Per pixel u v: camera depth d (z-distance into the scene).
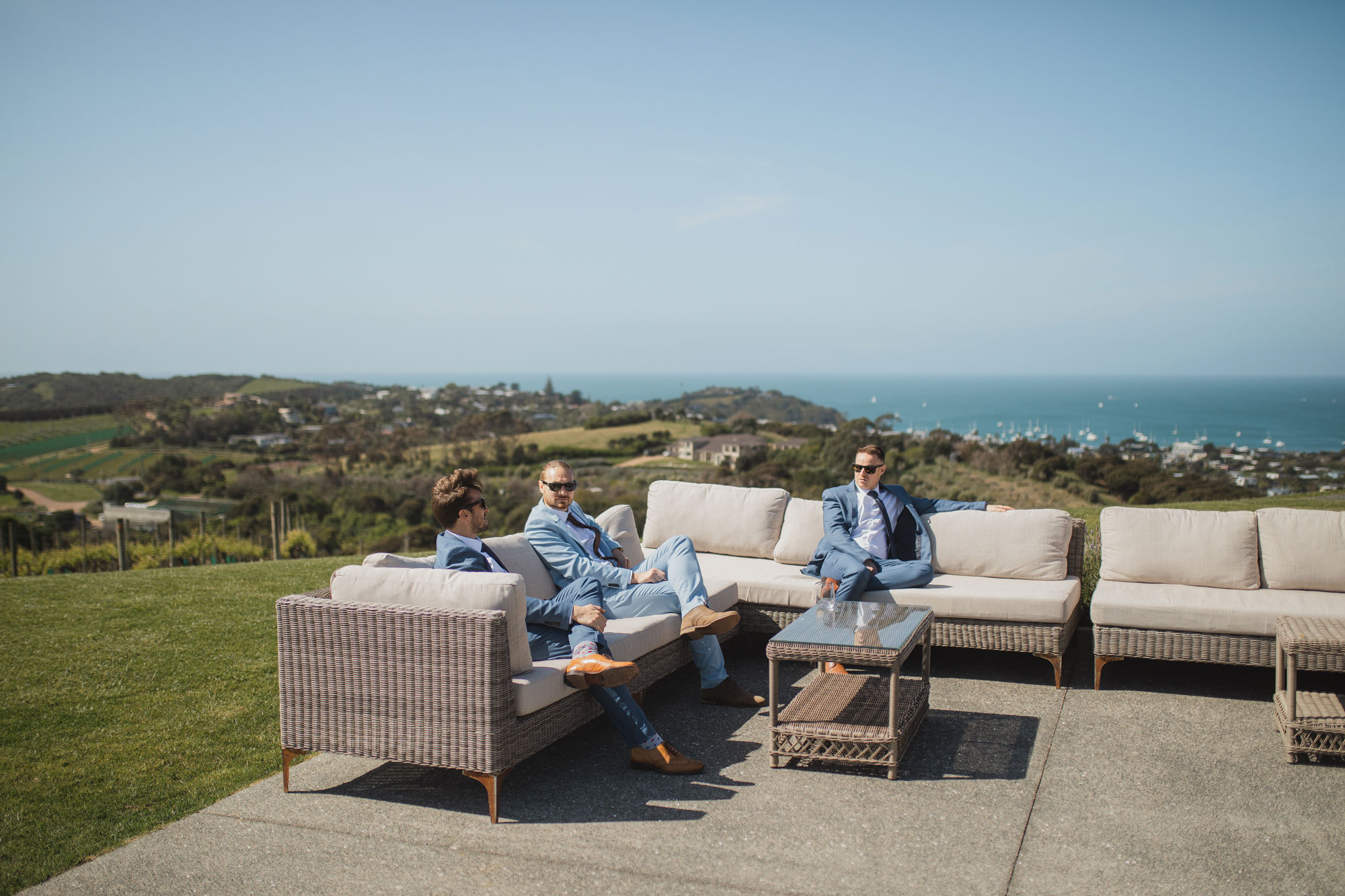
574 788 2.79
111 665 4.32
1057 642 3.78
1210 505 11.33
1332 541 3.97
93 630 5.07
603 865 2.26
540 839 2.42
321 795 2.75
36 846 2.41
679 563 3.69
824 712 3.10
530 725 2.65
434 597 2.64
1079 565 4.53
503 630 2.51
